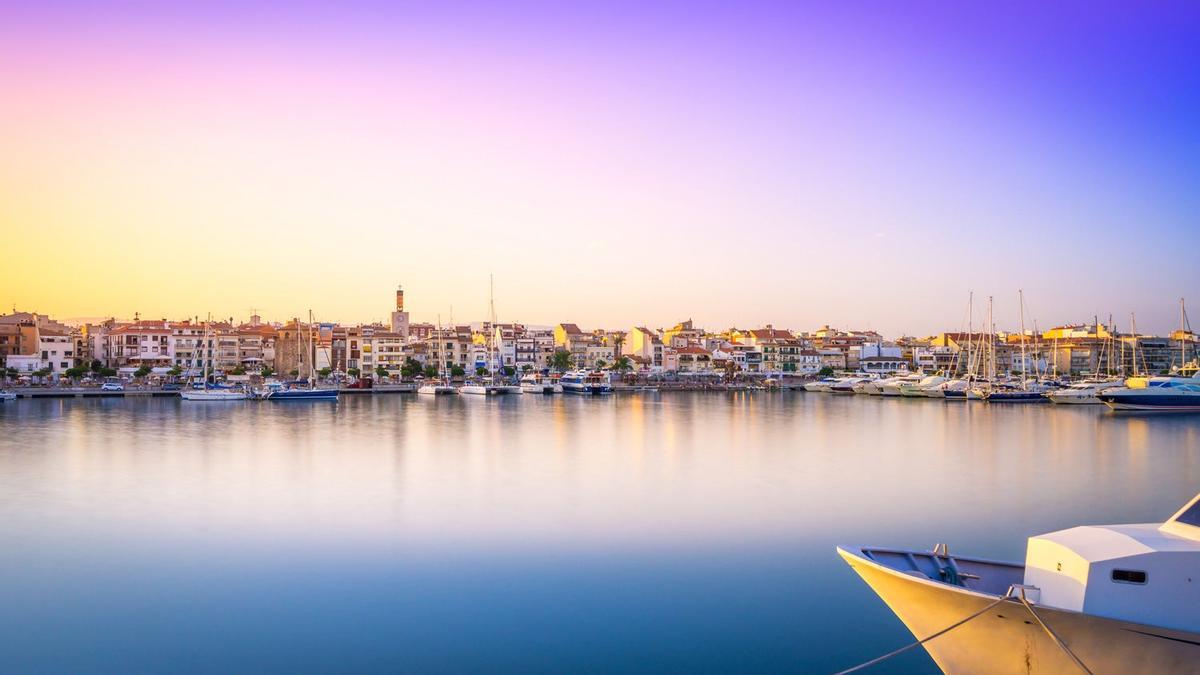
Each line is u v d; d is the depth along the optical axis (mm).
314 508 53938
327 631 31562
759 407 150000
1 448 82312
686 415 130125
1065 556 21781
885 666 28312
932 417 127562
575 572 38938
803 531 47125
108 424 107438
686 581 37562
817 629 31562
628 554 42094
